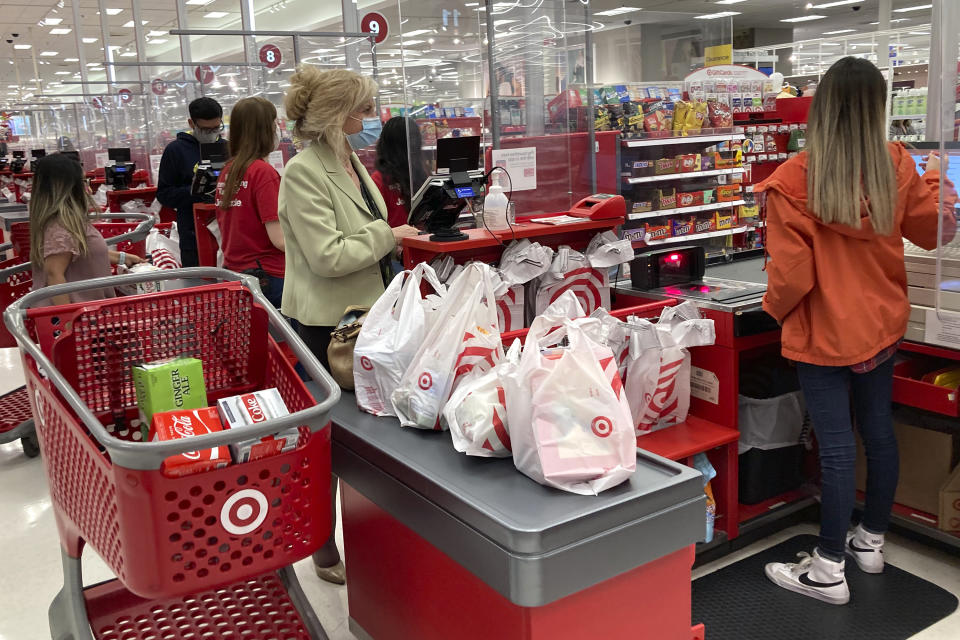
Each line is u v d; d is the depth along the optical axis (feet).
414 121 12.96
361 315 7.75
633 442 5.26
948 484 9.11
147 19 60.49
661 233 19.45
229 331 6.86
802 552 9.38
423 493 5.49
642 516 5.03
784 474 9.85
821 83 7.46
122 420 6.60
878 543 8.88
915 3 56.95
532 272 9.16
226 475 4.82
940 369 9.16
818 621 8.05
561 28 13.09
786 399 9.65
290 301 9.07
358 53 25.31
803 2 56.59
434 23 12.93
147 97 34.55
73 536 5.85
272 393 5.58
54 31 67.05
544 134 13.28
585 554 4.76
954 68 7.72
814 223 7.60
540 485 5.23
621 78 23.29
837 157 7.27
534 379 5.25
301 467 5.07
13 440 13.15
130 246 15.47
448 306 6.59
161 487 4.62
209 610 7.09
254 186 11.71
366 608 6.96
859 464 10.03
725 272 10.99
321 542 5.30
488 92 12.84
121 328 6.44
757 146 22.41
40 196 11.57
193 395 5.92
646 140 18.35
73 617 6.02
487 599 5.10
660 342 8.56
